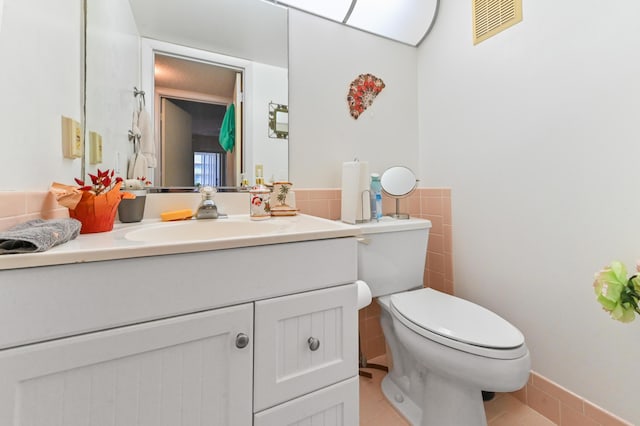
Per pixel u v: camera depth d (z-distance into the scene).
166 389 0.52
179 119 1.12
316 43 1.39
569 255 1.04
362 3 1.41
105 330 0.47
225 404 0.57
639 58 0.87
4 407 0.41
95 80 0.88
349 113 1.49
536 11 1.13
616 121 0.92
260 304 0.60
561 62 1.05
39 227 0.48
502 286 1.27
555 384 1.09
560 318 1.07
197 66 1.15
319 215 1.40
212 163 1.17
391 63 1.62
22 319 0.42
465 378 0.88
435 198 1.59
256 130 1.25
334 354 0.70
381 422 1.12
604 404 0.96
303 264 0.65
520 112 1.19
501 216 1.27
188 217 1.03
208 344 0.55
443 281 1.55
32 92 0.58
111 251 0.46
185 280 0.53
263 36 1.27
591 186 0.98
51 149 0.66
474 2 1.37
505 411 1.16
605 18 0.94
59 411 0.44
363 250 1.23
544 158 1.11
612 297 0.79
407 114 1.68
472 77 1.39
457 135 1.47
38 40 0.60
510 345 0.85
